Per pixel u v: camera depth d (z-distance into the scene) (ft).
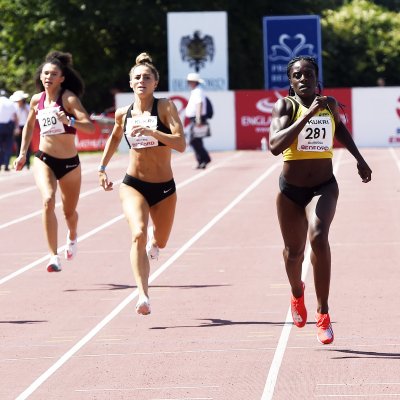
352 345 66.08
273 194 159.53
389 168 198.70
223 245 110.32
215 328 72.33
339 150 253.44
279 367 61.52
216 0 375.86
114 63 376.07
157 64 378.73
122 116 75.66
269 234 117.29
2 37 380.37
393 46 449.89
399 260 97.76
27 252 111.04
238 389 57.16
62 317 78.02
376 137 268.82
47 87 91.04
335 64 444.96
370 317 74.18
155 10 359.05
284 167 65.05
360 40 448.65
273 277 91.20
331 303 79.46
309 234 62.90
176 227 125.29
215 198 156.35
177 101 275.39
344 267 95.14
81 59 375.86
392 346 65.41
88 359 65.10
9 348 68.90
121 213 141.69
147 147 73.92
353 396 55.06
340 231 117.80
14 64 391.04
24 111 226.99
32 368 63.57
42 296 86.53
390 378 58.18
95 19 358.23
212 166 218.59
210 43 292.61
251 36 388.16
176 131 73.61
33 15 366.84
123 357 65.21
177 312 78.13
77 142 277.44
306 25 289.33
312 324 72.59
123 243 114.32
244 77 386.52
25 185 191.01
